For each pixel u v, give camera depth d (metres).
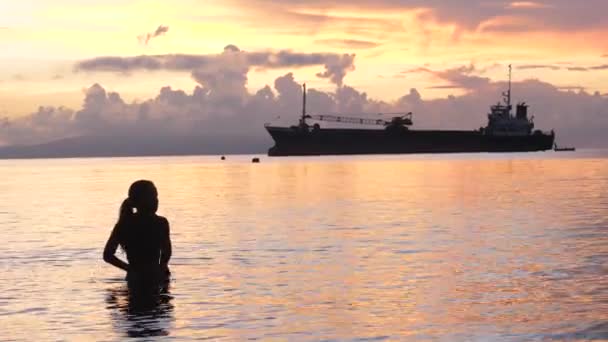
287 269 14.77
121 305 11.06
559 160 154.75
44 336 9.10
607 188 48.00
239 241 20.05
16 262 16.38
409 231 22.17
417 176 72.19
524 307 10.44
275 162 187.50
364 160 181.62
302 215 28.92
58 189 57.19
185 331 9.27
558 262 15.05
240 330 9.30
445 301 11.03
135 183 13.18
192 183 64.56
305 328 9.37
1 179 85.75
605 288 11.90
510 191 45.06
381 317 9.97
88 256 17.39
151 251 13.09
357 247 18.41
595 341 8.34
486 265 14.83
